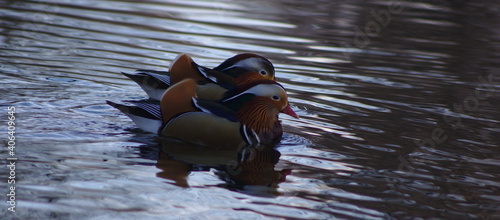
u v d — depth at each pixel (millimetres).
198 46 18859
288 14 25891
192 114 10438
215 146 10359
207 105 10648
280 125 11141
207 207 7363
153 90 12578
